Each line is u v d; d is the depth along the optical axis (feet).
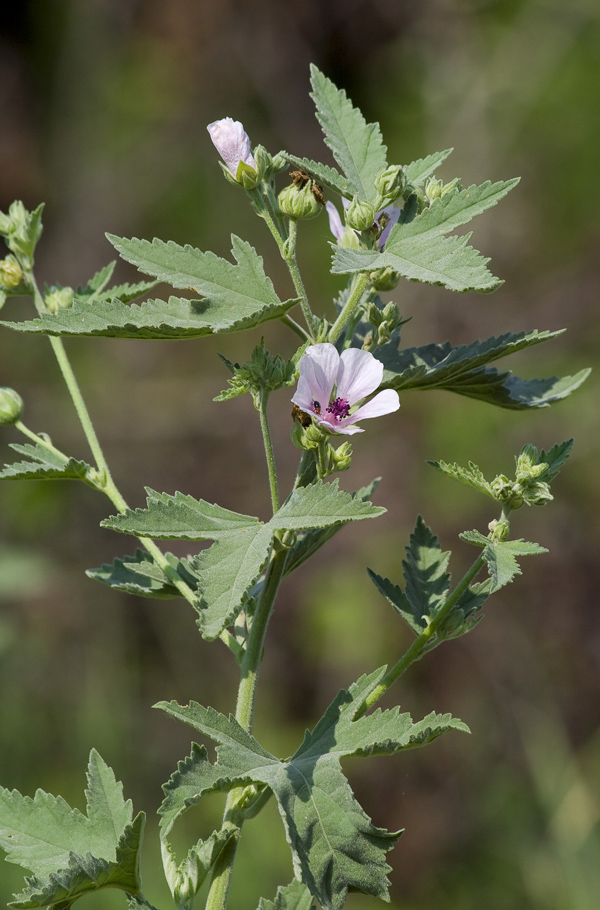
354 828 8.71
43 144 44.80
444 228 9.39
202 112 44.19
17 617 30.27
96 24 44.83
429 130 42.24
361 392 9.80
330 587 35.12
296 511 8.82
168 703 8.96
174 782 8.63
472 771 31.55
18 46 45.03
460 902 28.14
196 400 38.27
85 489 35.50
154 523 8.67
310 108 44.45
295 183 10.36
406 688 33.76
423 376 10.48
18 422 11.90
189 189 42.96
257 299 9.57
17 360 37.96
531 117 40.86
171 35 44.37
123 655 32.01
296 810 8.71
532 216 39.45
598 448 35.35
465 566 34.86
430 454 36.11
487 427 35.96
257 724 33.04
